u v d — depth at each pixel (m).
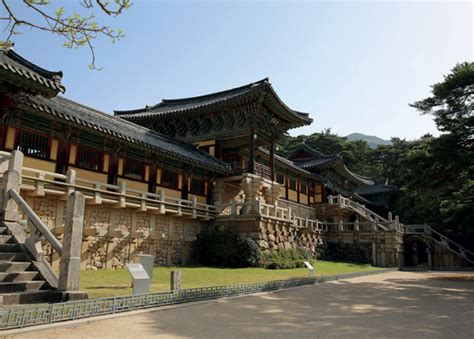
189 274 17.50
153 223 22.03
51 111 16.25
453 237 44.31
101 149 20.38
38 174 15.59
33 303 8.40
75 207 9.43
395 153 72.88
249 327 7.98
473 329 8.27
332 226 40.75
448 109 24.73
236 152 32.22
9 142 16.05
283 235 27.39
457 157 22.64
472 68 22.89
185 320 8.42
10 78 13.94
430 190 25.59
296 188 44.34
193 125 31.38
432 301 13.08
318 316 9.59
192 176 26.94
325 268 26.36
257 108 28.16
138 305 9.23
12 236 10.62
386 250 36.75
